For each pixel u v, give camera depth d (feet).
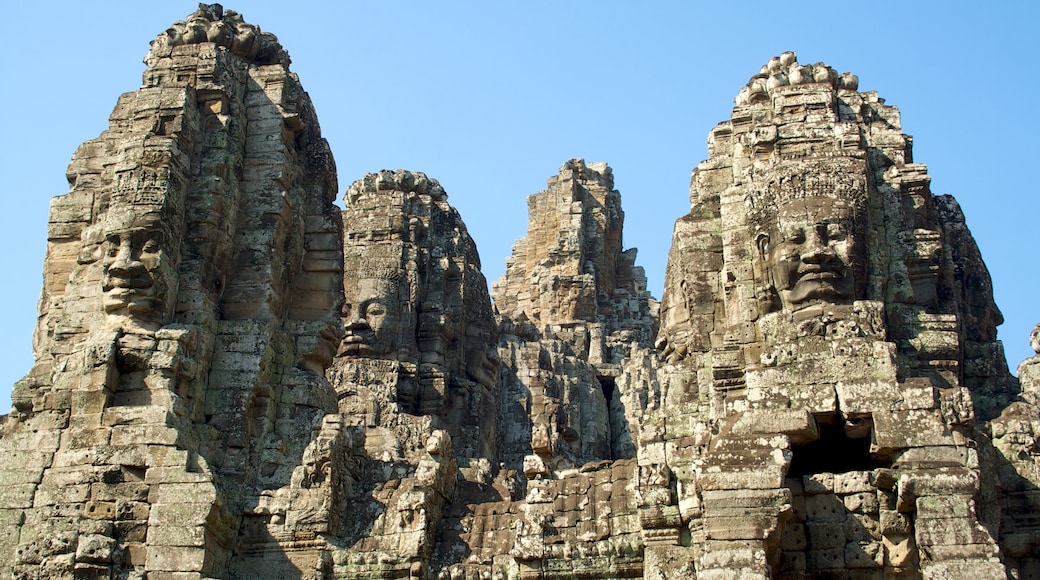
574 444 161.99
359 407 126.82
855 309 79.77
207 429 88.48
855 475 77.36
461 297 141.18
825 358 78.38
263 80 102.22
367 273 138.51
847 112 91.15
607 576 80.94
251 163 99.55
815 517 77.15
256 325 93.09
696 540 76.84
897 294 84.64
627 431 173.37
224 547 84.64
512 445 159.12
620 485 83.61
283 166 99.40
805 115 88.74
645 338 208.33
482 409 139.64
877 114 93.50
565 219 211.41
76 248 95.25
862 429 77.05
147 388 86.58
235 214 97.14
